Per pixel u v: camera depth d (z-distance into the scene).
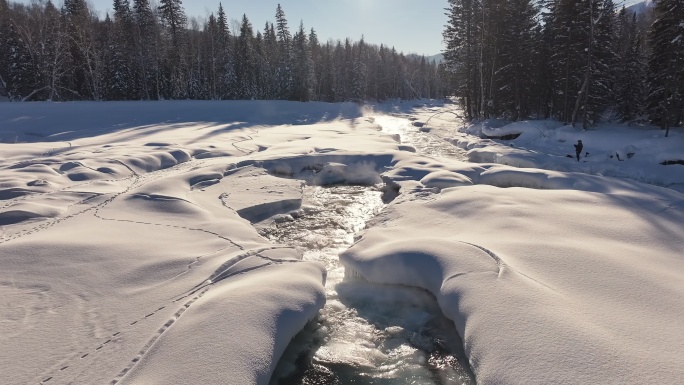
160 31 47.34
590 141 22.20
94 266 7.70
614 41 29.41
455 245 8.16
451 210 11.05
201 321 5.82
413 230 9.87
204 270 7.52
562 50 27.61
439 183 14.17
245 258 7.93
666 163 17.50
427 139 29.95
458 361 6.24
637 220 9.48
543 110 36.12
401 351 6.53
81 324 6.00
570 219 9.69
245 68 52.62
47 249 8.24
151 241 8.96
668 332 5.34
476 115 37.41
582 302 6.12
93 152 17.89
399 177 15.63
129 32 44.00
